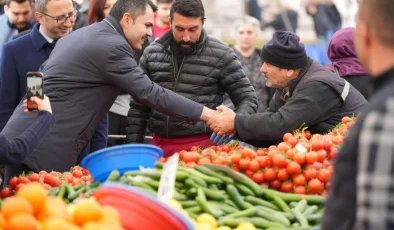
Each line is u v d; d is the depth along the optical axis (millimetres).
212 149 5004
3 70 6805
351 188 2387
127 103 7641
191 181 4141
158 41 6656
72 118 5938
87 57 5934
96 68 5934
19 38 6844
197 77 6543
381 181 2213
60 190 4410
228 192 4176
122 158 4371
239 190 4250
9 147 4512
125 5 6031
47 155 5848
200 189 4102
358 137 2363
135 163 4387
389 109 2256
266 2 10961
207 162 4652
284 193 4363
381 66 2404
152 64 6645
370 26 2404
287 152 4512
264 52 5672
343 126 5102
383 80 2385
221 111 5875
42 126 4676
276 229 3857
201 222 3846
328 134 5094
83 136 5992
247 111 6535
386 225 2205
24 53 6777
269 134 5570
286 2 11086
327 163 4535
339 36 6555
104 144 6777
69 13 6703
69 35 6152
